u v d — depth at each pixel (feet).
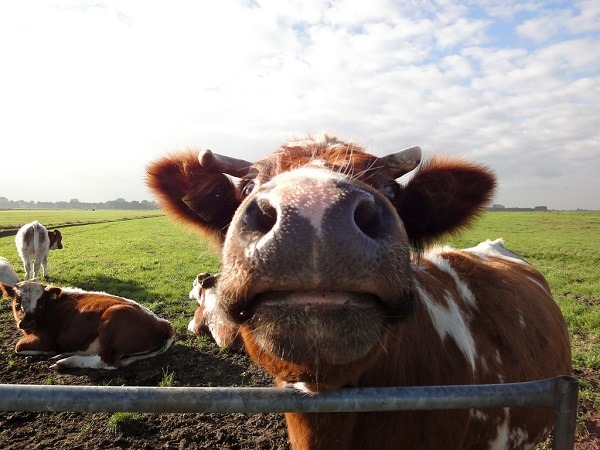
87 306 13.50
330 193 3.09
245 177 5.08
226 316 3.50
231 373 12.51
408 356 4.88
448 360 5.21
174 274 29.09
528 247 50.57
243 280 3.13
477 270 7.04
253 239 3.15
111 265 33.35
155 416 9.80
